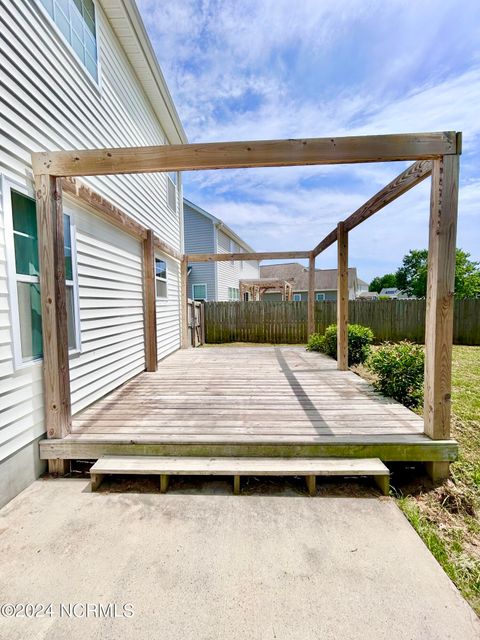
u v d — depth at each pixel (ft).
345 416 10.11
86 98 11.60
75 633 4.48
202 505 7.27
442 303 8.24
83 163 8.33
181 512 7.02
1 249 7.49
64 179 9.30
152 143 19.61
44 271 8.53
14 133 7.92
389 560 5.68
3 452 7.34
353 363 19.67
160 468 7.81
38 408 8.56
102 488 7.98
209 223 44.29
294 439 8.40
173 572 5.43
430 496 7.64
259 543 6.08
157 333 20.24
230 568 5.51
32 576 5.36
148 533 6.36
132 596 5.01
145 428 9.30
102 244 13.01
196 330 32.37
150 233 17.44
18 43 8.09
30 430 8.23
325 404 11.38
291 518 6.81
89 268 11.96
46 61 9.24
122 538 6.22
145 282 17.54
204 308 35.81
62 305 8.87
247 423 9.59
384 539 6.19
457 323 31.63
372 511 7.05
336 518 6.81
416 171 9.45
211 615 4.70
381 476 7.70
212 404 11.53
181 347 27.14
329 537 6.24
